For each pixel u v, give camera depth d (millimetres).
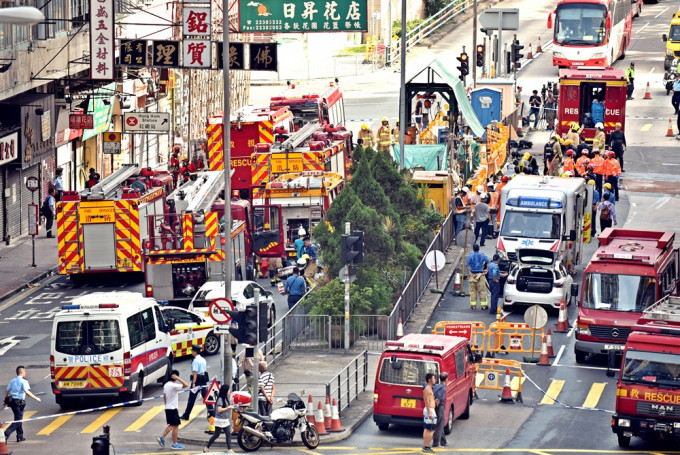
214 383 97625
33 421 103250
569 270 148500
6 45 150000
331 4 179500
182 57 149500
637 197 185625
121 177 154125
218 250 136875
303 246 147125
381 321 125500
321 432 96938
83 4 181750
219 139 169125
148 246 135500
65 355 104812
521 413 105625
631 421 95312
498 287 135875
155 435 98812
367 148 157375
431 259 137750
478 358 107000
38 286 150625
